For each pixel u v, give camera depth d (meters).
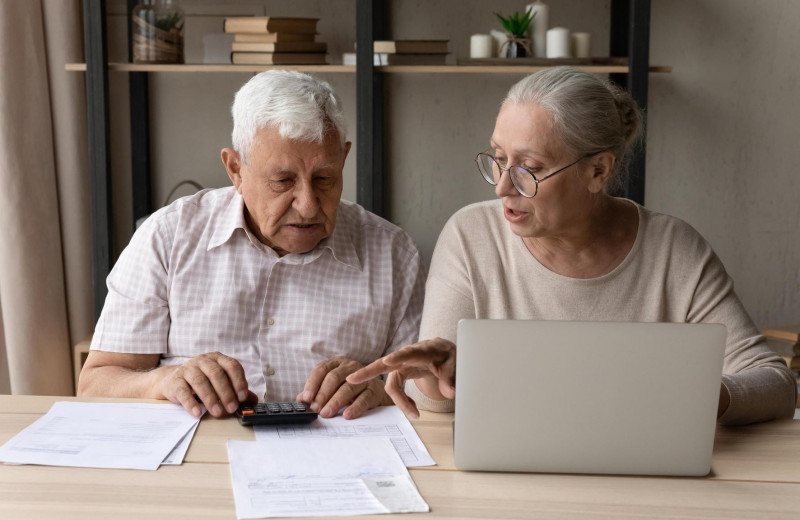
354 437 1.25
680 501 1.06
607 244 1.56
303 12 2.79
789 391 1.39
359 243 1.79
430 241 2.90
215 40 2.66
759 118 2.80
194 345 1.70
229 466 1.13
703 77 2.80
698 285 1.55
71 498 1.02
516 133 1.39
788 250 2.85
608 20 2.76
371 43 2.40
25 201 2.56
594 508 1.03
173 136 2.88
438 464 1.16
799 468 1.17
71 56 2.67
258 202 1.62
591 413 1.13
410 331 1.78
